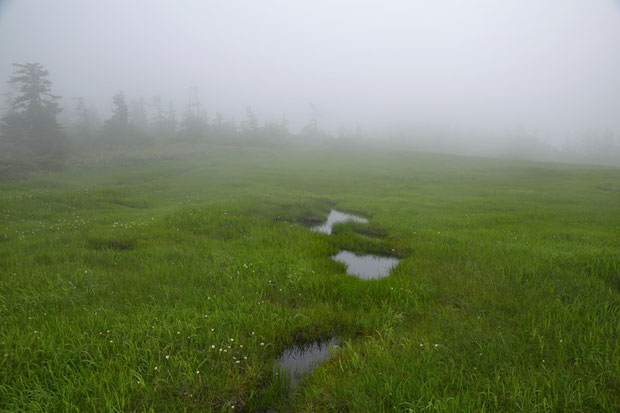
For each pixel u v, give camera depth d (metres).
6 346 4.33
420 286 7.11
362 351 4.94
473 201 22.20
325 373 4.40
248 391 4.19
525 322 5.45
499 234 12.05
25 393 3.70
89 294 6.49
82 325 5.14
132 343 4.68
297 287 7.21
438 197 24.53
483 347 4.71
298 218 17.05
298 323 5.73
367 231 14.22
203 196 22.45
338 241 11.75
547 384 3.77
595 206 20.12
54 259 8.44
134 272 7.73
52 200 17.27
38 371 4.03
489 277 7.51
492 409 3.51
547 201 22.44
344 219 17.61
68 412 3.47
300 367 4.88
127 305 6.01
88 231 11.66
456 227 13.95
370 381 3.98
